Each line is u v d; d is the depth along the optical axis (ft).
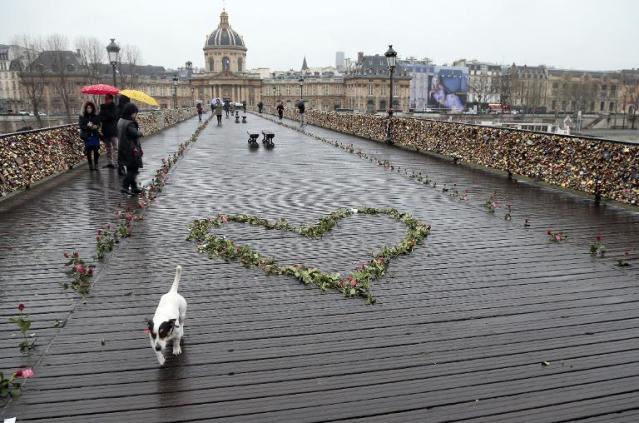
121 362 15.76
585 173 40.57
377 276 22.72
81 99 322.34
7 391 14.05
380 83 433.48
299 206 36.65
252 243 27.76
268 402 13.93
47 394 14.16
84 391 14.32
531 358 16.22
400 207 36.65
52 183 45.01
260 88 438.40
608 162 38.22
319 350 16.60
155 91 460.55
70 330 17.72
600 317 19.12
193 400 13.98
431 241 28.40
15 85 382.83
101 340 17.04
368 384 14.78
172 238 28.45
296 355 16.29
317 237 28.94
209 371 15.34
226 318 18.72
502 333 17.84
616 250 27.04
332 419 13.28
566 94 431.02
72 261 23.57
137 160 39.11
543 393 14.42
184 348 16.62
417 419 13.29
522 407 13.80
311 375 15.20
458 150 61.36
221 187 43.52
